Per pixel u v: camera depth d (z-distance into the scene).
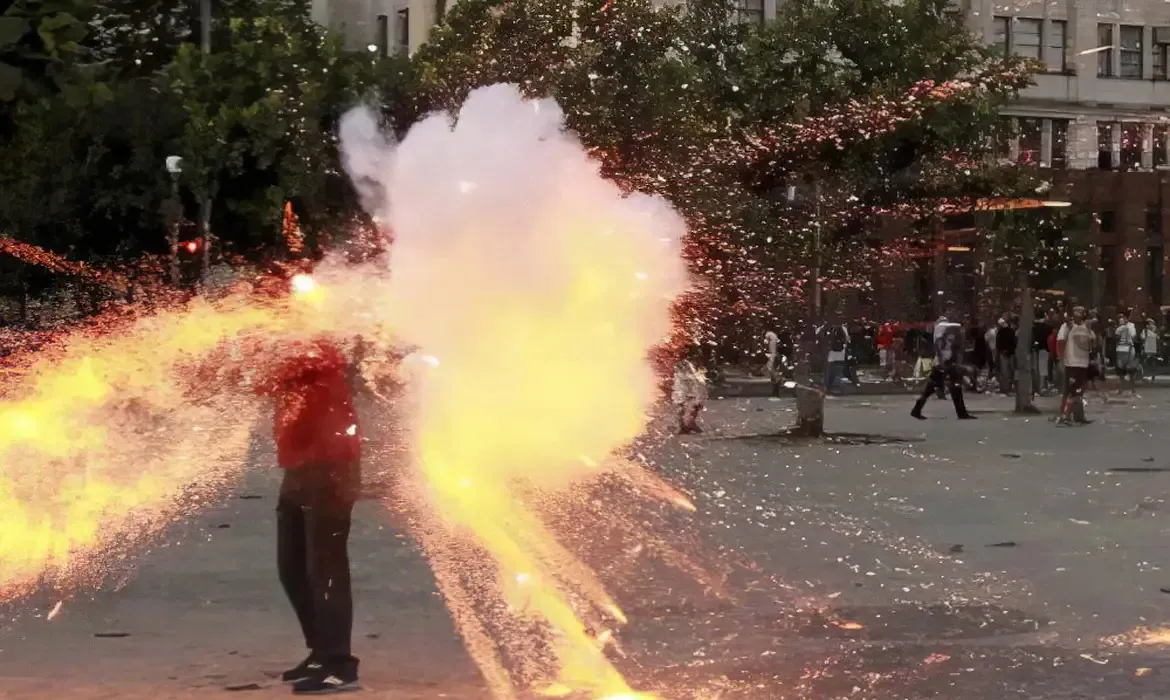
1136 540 11.84
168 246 31.88
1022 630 8.48
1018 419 28.12
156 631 8.64
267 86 29.16
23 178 32.56
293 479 7.18
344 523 7.18
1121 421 27.50
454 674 7.51
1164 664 7.64
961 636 8.31
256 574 10.45
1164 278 57.41
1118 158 60.03
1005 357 38.12
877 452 19.91
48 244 32.94
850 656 7.83
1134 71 61.31
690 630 8.51
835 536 11.99
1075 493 15.10
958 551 11.26
